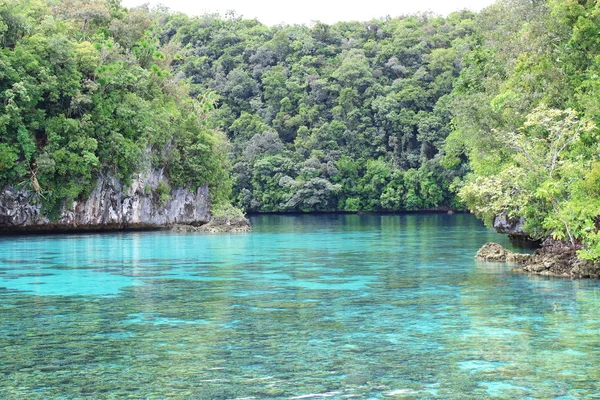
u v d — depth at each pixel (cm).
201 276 2975
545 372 1374
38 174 6066
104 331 1767
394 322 1872
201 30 17112
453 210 13050
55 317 1967
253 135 13850
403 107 14112
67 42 6231
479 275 2942
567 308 2077
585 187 2898
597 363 1438
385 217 11288
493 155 4438
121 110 6575
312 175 13025
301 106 14600
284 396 1230
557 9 3834
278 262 3625
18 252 4294
